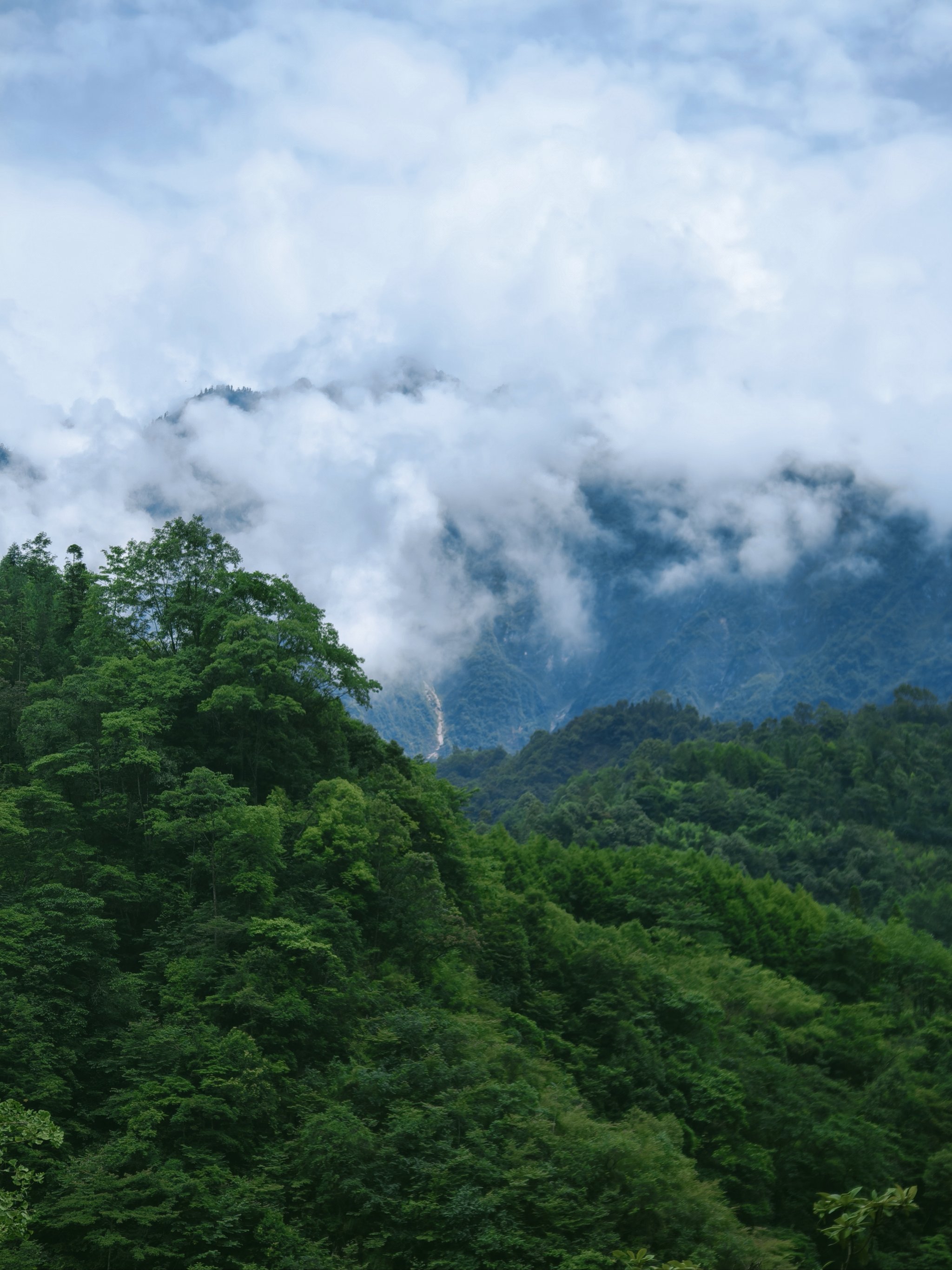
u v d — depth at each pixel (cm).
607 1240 4494
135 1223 4000
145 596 8494
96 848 6084
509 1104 5191
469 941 6794
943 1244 6378
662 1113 6700
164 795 6253
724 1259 4875
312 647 8000
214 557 8712
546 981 7675
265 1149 4675
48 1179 4159
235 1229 4125
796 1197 6712
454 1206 4375
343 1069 5147
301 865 6425
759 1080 7431
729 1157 6519
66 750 6638
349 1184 4450
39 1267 3828
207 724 7625
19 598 10081
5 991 4625
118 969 5256
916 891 18138
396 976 6081
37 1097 4297
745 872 18212
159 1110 4503
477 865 8394
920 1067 8512
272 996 5319
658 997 7769
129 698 7169
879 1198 1877
